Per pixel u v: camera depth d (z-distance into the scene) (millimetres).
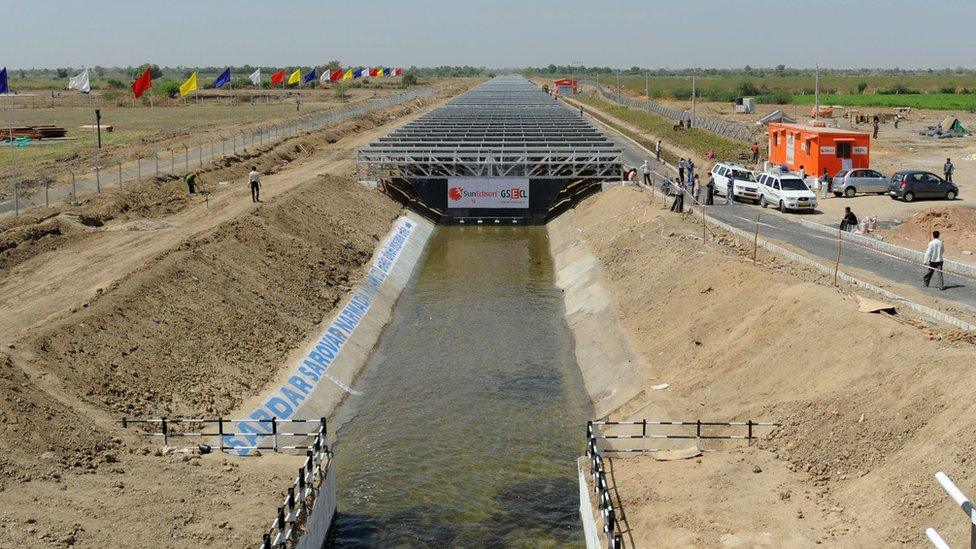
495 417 28500
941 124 95312
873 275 32688
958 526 15852
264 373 29578
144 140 83688
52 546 16031
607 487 20969
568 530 21453
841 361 23359
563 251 52219
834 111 126188
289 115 119438
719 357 27500
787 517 18516
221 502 19469
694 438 22078
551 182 66562
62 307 29484
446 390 31000
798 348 25172
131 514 18000
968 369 19812
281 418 26891
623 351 31828
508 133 73750
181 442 23281
